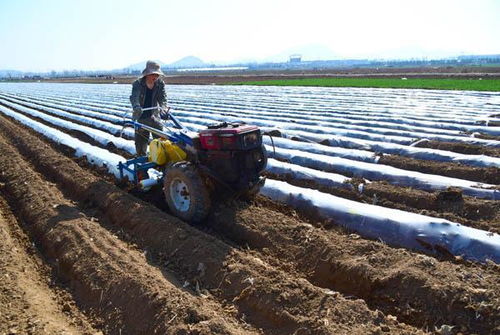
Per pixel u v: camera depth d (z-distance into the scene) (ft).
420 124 42.88
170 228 18.52
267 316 13.05
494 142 31.68
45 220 20.61
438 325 12.18
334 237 16.87
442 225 16.74
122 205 21.42
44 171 30.19
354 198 22.35
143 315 13.29
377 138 35.63
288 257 16.52
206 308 13.21
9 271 16.06
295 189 21.88
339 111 54.95
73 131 46.75
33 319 13.17
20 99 103.04
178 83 157.58
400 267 14.19
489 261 14.94
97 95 106.22
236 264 15.34
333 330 11.77
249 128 19.11
